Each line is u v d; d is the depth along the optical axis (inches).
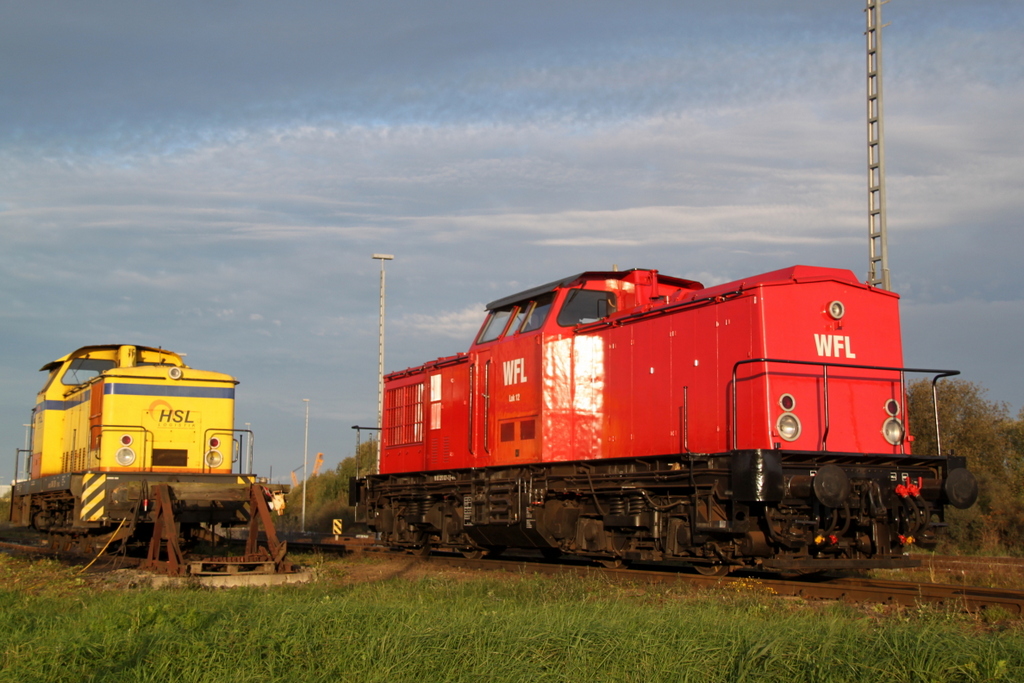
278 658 263.1
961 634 267.1
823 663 242.7
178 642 273.4
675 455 471.5
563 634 270.5
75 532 684.7
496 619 294.8
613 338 542.0
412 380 721.0
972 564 552.7
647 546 497.7
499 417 588.4
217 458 671.8
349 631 283.7
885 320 475.5
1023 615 336.2
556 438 542.0
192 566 482.0
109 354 760.3
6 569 519.5
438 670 254.7
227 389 684.7
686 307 489.1
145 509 577.0
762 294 447.2
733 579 445.1
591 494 526.3
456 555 685.9
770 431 434.0
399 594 411.5
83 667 260.7
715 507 445.4
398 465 727.1
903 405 469.7
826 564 425.7
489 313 639.1
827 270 466.6
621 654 257.8
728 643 264.1
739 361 442.9
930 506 450.9
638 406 515.2
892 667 239.9
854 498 431.5
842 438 450.9
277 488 569.0
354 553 693.9
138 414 653.3
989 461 925.8
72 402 745.0
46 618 327.0
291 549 749.3
